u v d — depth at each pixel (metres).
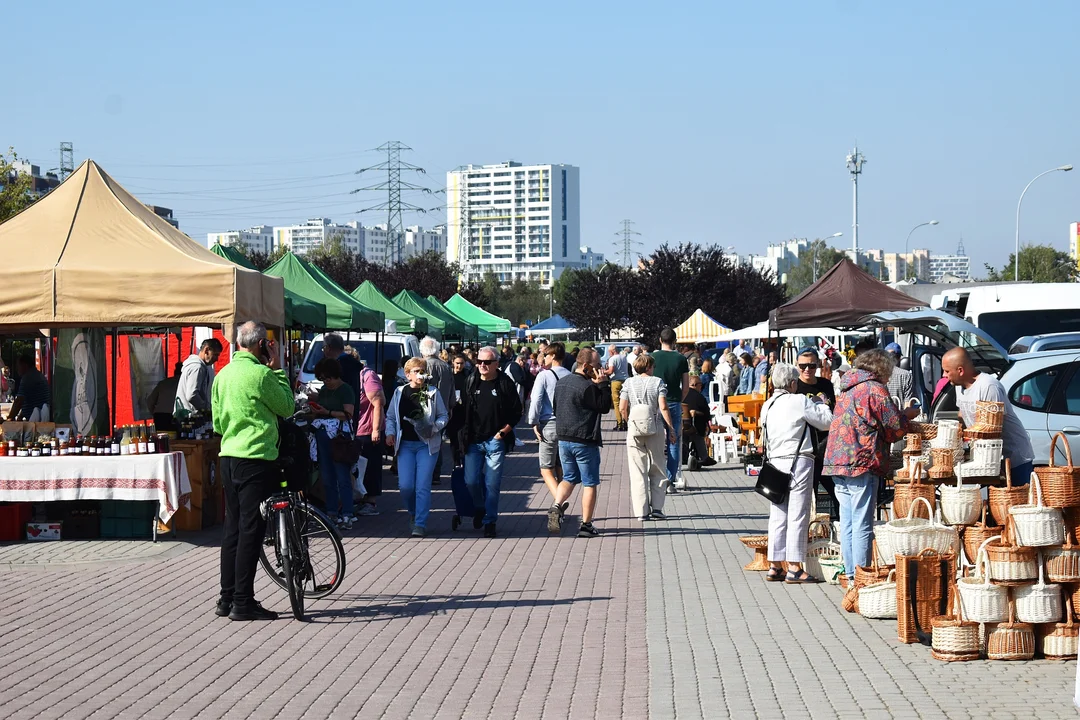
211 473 13.06
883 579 8.38
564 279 137.50
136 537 12.09
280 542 8.56
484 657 7.39
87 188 12.95
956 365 8.75
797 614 8.59
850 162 57.88
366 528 13.19
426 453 12.57
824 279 20.61
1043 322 16.31
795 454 9.76
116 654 7.47
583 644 7.71
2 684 6.74
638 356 13.88
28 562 10.71
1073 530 7.24
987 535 7.60
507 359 30.97
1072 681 6.61
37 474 11.52
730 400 21.55
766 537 10.43
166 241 12.55
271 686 6.72
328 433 12.83
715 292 67.31
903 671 6.89
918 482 8.51
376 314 22.41
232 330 11.84
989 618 7.11
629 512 14.59
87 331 13.67
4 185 43.06
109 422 14.34
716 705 6.23
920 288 25.14
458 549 11.67
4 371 21.25
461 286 72.75
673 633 8.01
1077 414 11.09
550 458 12.96
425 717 6.10
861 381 8.99
